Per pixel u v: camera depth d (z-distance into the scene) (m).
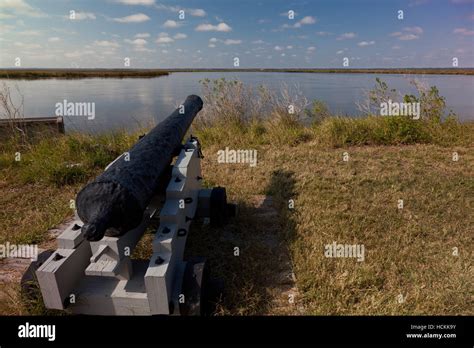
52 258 2.00
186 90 21.84
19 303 2.22
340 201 4.10
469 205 3.95
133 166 2.00
